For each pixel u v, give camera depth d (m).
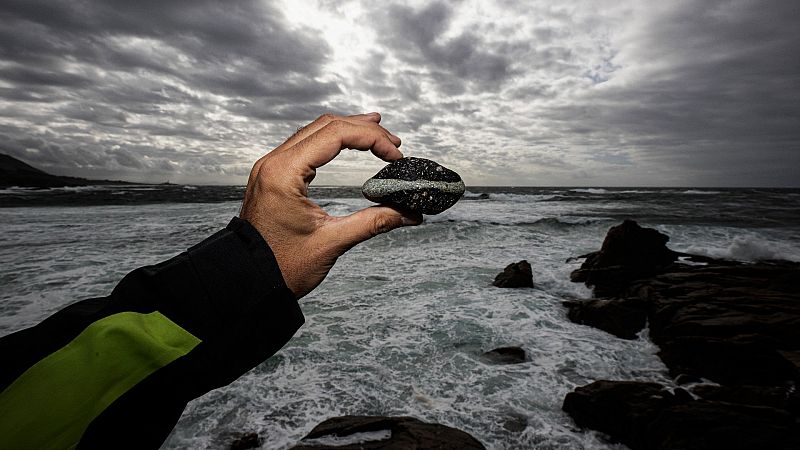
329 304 6.75
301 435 3.42
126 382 0.50
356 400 3.95
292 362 4.69
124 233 14.40
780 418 3.21
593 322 5.91
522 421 3.68
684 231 14.36
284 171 0.75
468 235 13.56
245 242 0.63
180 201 32.00
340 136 0.81
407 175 1.09
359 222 0.89
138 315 0.54
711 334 4.93
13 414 0.47
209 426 3.54
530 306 6.67
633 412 3.43
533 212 22.08
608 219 16.28
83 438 0.48
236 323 0.57
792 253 10.80
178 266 0.58
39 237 13.48
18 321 6.03
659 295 6.16
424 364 4.70
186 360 0.53
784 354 4.29
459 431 3.16
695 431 3.14
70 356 0.50
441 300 6.97
